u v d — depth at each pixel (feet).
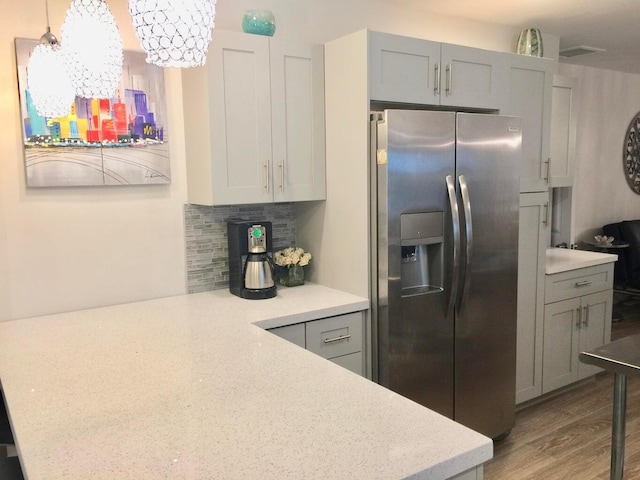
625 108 18.39
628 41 13.65
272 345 6.24
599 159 17.71
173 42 3.95
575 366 11.98
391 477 3.48
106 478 3.54
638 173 19.29
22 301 7.68
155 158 8.47
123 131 8.11
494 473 8.85
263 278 8.55
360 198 8.38
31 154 7.47
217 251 9.30
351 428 4.14
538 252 10.89
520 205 10.48
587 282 11.94
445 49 9.04
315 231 9.55
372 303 8.48
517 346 10.82
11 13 7.24
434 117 8.18
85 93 5.09
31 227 7.67
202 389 4.95
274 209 9.87
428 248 8.90
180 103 8.67
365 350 8.55
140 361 5.74
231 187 8.18
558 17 11.61
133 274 8.55
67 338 6.66
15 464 5.29
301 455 3.76
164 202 8.73
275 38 8.37
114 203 8.29
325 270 9.40
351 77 8.36
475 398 9.30
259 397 4.74
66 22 4.88
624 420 6.75
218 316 7.56
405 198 8.09
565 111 12.00
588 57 15.47
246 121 8.21
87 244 8.12
